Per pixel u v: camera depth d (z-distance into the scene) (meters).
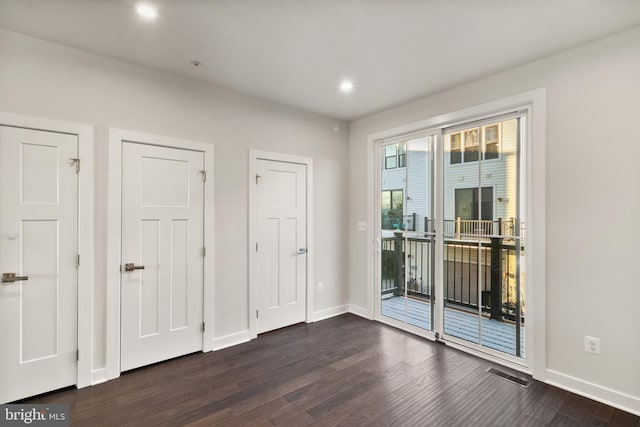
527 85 2.54
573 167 2.30
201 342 2.95
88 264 2.38
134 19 1.99
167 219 2.77
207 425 1.93
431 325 3.30
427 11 1.90
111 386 2.36
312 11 1.91
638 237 2.05
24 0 1.79
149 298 2.68
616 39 2.12
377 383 2.42
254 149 3.32
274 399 2.21
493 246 2.83
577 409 2.09
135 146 2.61
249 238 3.27
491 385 2.39
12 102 2.13
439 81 2.91
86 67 2.40
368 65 2.61
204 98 2.98
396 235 3.68
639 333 2.04
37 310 2.21
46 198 2.25
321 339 3.28
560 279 2.36
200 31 2.13
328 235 4.01
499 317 2.78
